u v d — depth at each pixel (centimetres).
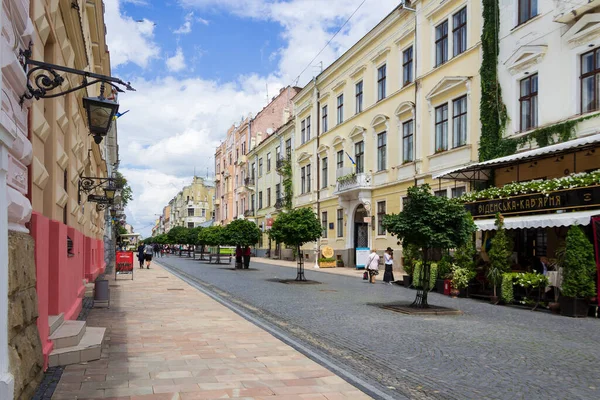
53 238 755
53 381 560
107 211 3434
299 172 4250
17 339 468
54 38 781
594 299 1185
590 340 897
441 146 2366
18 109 485
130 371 614
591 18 1555
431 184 2389
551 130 1683
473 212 1694
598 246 1200
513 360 730
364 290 1788
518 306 1396
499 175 1927
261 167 5434
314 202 3853
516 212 1491
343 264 3288
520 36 1858
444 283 1677
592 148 1415
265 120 5719
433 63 2430
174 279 2205
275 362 682
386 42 2862
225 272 2766
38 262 586
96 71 1922
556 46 1698
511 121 1891
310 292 1695
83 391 528
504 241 1476
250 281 2145
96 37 1644
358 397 536
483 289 1598
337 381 595
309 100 4019
